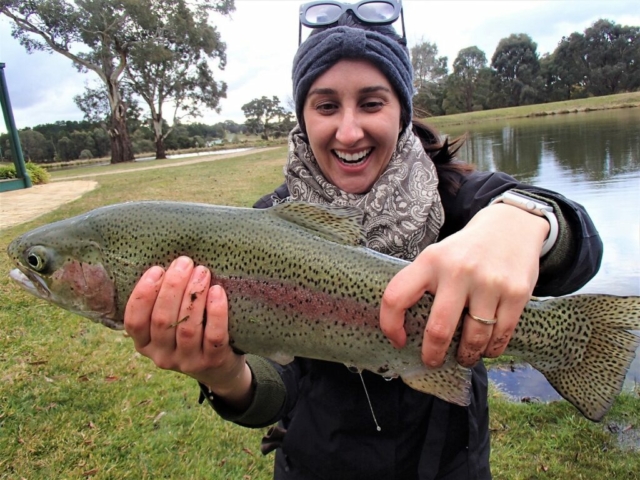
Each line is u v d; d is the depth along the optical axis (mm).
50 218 3592
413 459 642
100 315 654
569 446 1114
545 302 583
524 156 5871
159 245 621
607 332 562
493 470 1064
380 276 585
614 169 4320
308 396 671
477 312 419
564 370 580
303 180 713
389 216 645
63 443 1166
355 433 642
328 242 613
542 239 449
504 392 1338
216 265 609
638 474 1020
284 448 690
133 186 5527
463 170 697
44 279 657
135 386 1396
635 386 1288
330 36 633
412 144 697
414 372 570
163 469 1102
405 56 680
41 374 1447
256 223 622
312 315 599
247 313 607
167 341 519
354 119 636
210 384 571
